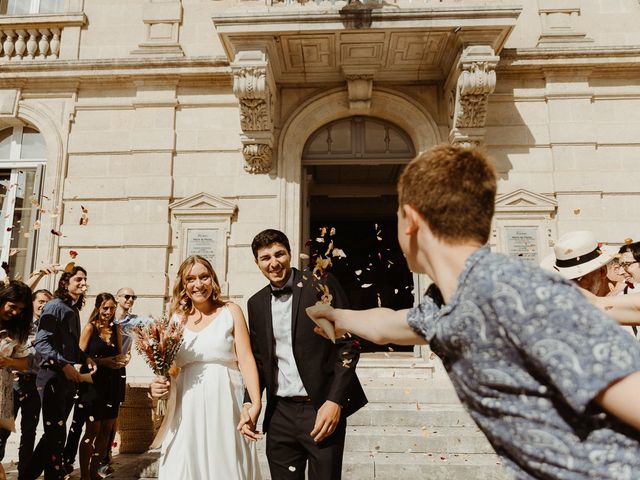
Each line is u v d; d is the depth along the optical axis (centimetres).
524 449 96
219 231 751
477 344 100
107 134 793
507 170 749
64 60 793
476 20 652
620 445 88
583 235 295
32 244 779
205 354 296
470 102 702
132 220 761
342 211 1234
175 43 801
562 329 89
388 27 657
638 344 88
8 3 855
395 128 807
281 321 287
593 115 759
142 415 604
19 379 464
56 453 437
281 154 770
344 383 259
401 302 1251
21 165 822
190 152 781
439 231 114
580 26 787
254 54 681
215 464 279
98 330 505
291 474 272
